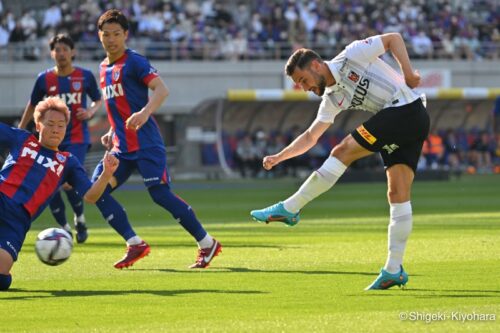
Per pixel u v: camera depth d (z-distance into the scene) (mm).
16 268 24828
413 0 116000
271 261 25891
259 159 94062
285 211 21172
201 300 19109
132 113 25797
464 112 100500
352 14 111875
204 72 104312
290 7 110062
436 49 112188
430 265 24266
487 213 45656
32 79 99062
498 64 111375
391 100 20516
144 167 25609
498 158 101562
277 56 107125
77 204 32500
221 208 52594
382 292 19891
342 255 27172
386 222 40719
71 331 15961
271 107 95250
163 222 43469
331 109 21625
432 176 85125
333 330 15758
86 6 102875
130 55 25781
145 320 16938
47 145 21562
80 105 34656
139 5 105000
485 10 120188
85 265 25516
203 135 94562
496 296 19125
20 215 21141
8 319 17156
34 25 100625
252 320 16797
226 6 111312
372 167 94625
